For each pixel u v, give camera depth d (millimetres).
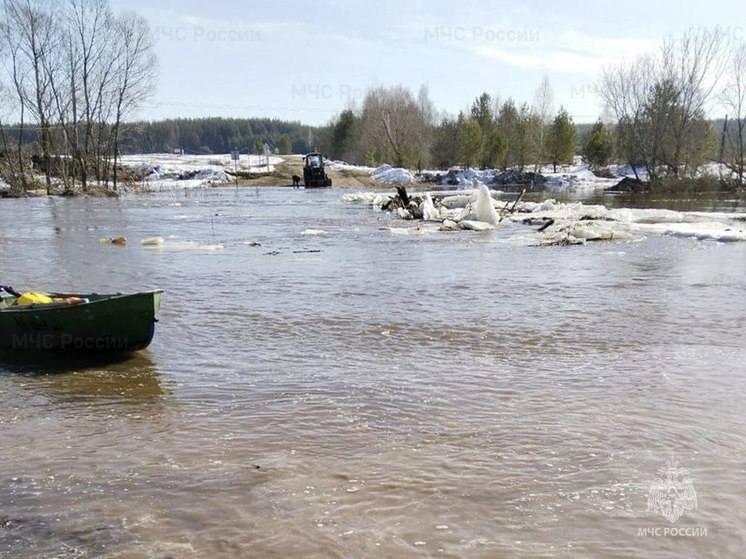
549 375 7531
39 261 16828
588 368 7793
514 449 5473
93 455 5434
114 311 8070
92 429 6012
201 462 5273
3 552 4008
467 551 4016
